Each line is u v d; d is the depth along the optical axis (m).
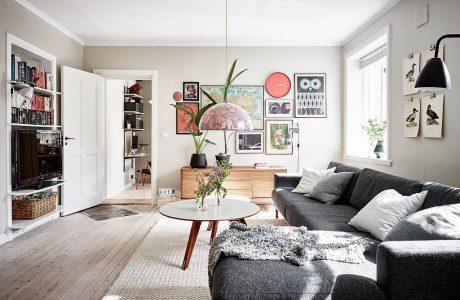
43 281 2.38
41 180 3.81
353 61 5.04
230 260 1.65
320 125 5.22
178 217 2.54
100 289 2.26
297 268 1.53
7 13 3.35
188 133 5.21
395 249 1.37
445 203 1.89
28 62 4.19
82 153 4.66
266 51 5.21
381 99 4.50
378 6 3.79
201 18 4.15
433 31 2.96
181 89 5.21
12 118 3.40
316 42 5.16
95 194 4.96
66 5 3.74
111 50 5.20
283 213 3.34
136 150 7.48
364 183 2.96
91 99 4.84
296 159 5.23
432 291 1.36
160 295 2.14
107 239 3.37
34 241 3.29
